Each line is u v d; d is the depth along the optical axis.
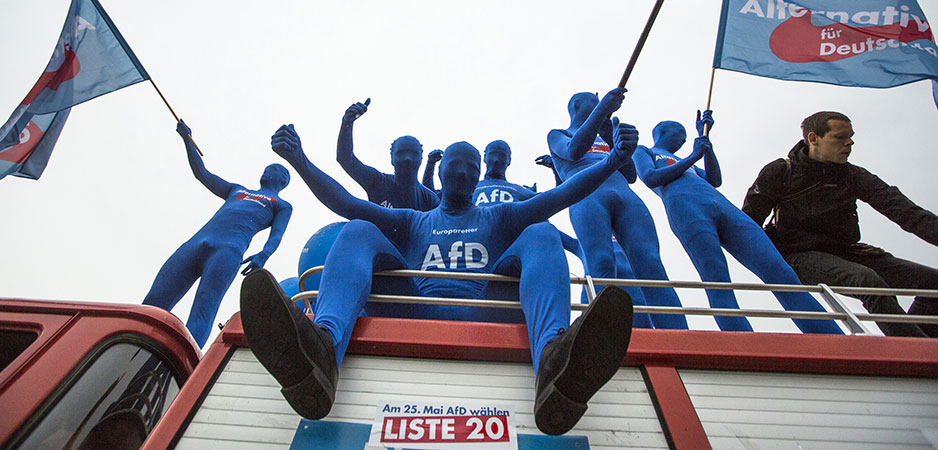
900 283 3.63
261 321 1.50
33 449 2.14
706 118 4.14
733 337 2.38
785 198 4.00
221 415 2.02
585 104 5.00
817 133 3.94
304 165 2.55
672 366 2.27
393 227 2.87
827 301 2.82
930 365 2.29
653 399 2.14
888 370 2.29
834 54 3.84
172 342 2.83
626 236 3.94
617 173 4.44
